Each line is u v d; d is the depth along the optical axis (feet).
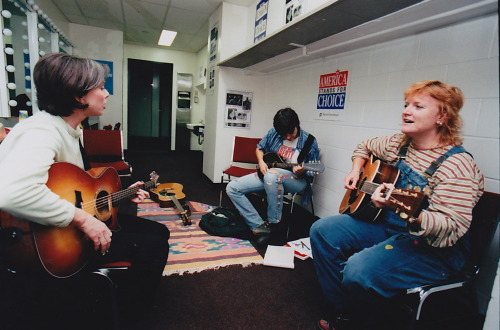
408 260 3.65
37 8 9.64
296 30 6.39
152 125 26.12
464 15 4.62
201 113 24.31
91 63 3.34
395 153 4.63
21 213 2.49
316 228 4.81
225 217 8.54
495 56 4.43
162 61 22.54
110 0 13.23
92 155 10.31
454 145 3.85
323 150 8.79
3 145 2.79
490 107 4.51
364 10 4.88
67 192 3.23
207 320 4.64
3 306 4.29
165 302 4.98
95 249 3.17
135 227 4.69
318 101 9.00
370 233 4.62
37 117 3.11
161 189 10.73
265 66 10.93
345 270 3.94
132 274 4.09
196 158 21.17
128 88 22.20
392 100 6.39
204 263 6.38
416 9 4.61
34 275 3.07
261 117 13.29
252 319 4.74
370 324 4.61
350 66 7.59
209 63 14.15
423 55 5.65
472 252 3.83
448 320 4.18
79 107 3.34
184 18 14.89
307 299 5.37
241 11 12.48
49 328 4.04
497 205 3.65
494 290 2.74
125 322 4.42
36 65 3.09
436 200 3.43
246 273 6.11
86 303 4.41
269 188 7.38
